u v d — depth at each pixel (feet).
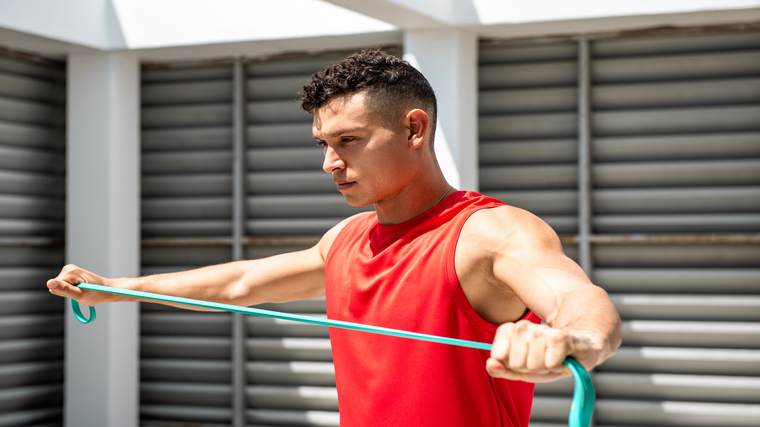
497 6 10.51
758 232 10.76
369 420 3.73
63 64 12.35
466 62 10.94
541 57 11.37
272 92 12.41
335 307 4.04
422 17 10.01
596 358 2.34
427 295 3.53
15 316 11.85
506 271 3.21
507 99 11.52
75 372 11.89
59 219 12.46
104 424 11.74
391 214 3.88
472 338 3.49
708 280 10.93
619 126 11.21
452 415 3.48
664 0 9.98
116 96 11.93
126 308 12.14
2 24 10.17
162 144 12.84
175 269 12.78
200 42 11.47
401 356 3.59
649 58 11.00
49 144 12.30
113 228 11.84
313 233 12.35
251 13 11.32
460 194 3.84
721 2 9.81
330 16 11.05
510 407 3.63
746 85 10.70
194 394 12.66
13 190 11.82
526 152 11.51
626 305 11.23
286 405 12.35
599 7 10.18
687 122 10.94
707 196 10.91
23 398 11.91
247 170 12.55
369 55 3.68
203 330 12.64
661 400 11.10
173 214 12.84
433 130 3.91
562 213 11.50
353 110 3.57
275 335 12.39
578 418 2.18
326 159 3.73
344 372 3.93
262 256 12.49
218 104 12.62
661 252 11.11
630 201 11.22
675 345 11.06
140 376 12.84
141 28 11.64
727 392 10.88
